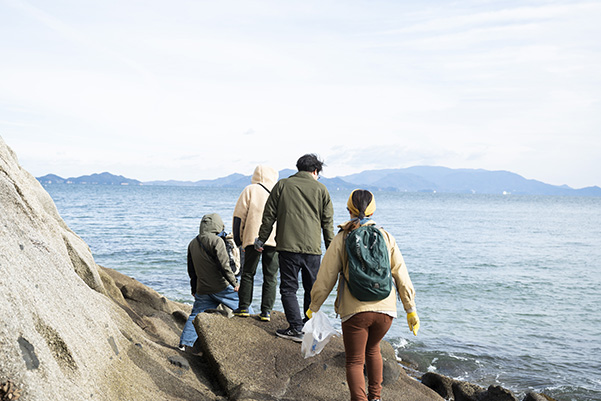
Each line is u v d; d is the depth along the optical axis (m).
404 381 5.53
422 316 13.19
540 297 16.48
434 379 7.88
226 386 4.54
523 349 10.62
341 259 3.81
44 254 3.63
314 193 5.17
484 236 43.78
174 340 6.45
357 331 3.72
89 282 5.95
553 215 98.69
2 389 2.20
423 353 10.08
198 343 5.96
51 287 3.38
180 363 4.81
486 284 18.59
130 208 71.50
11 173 4.07
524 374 9.19
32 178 6.80
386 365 5.04
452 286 17.97
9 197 3.64
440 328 12.03
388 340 10.83
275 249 5.62
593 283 19.70
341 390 4.55
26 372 2.38
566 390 8.47
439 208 122.56
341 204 138.88
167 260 21.42
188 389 4.30
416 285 18.02
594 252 32.41
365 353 3.98
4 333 2.36
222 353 4.93
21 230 3.53
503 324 12.71
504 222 69.25
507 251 31.77
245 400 4.25
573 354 10.41
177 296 14.12
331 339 5.60
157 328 6.68
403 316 13.09
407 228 51.56
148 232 35.19
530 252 31.53
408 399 4.73
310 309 3.93
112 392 3.29
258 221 5.59
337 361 5.02
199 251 5.70
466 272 21.62
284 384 4.60
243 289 5.75
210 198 137.88
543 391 8.42
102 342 3.75
